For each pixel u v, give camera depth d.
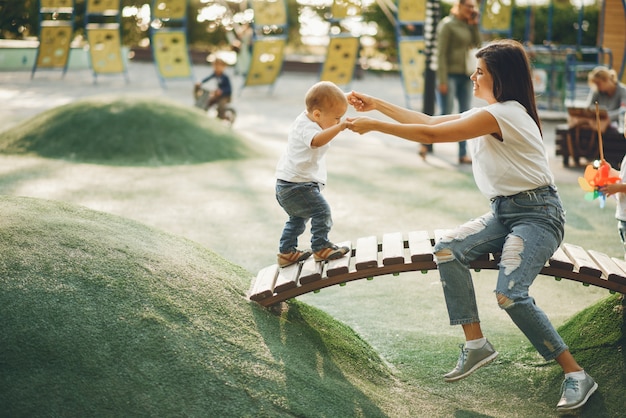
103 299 3.35
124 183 8.27
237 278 4.12
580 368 3.51
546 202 3.49
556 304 5.02
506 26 16.22
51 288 3.32
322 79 17.28
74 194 7.70
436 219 7.14
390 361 4.09
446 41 9.79
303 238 6.36
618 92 9.46
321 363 3.61
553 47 15.76
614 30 14.64
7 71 21.03
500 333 4.47
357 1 16.84
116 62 19.00
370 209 7.46
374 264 3.82
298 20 25.67
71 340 3.13
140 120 9.91
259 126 13.20
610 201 7.88
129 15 23.72
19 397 2.90
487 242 3.59
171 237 4.40
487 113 3.44
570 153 9.74
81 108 10.08
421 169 9.60
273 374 3.32
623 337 3.92
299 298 5.08
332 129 3.68
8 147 9.57
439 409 3.57
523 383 3.86
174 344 3.26
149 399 3.01
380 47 24.12
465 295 3.53
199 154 9.69
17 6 12.20
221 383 3.17
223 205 7.50
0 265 3.37
